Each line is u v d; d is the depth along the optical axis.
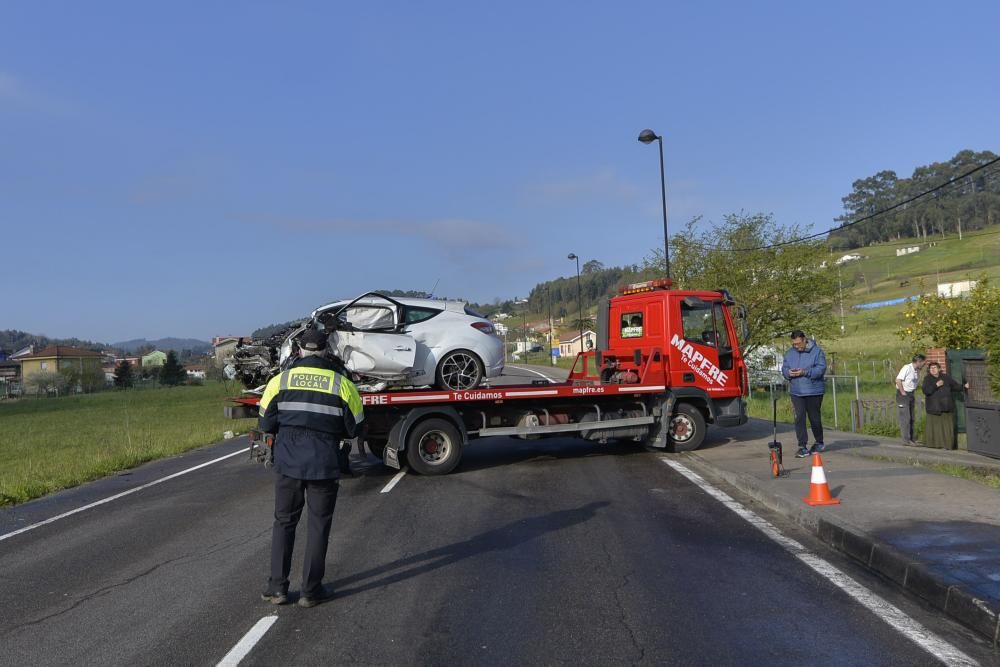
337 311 10.73
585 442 14.80
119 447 18.53
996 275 85.12
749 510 8.30
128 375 90.31
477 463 12.39
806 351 11.07
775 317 27.19
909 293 91.25
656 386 12.32
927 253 122.62
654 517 8.08
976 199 134.50
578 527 7.71
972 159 136.12
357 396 5.69
